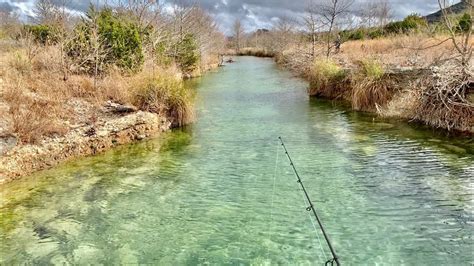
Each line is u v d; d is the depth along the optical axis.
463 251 4.97
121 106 11.94
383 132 10.85
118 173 8.10
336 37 29.25
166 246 5.30
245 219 5.99
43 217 6.13
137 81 12.93
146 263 4.91
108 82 13.16
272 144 10.04
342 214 6.03
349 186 7.09
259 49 68.44
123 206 6.52
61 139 9.20
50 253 5.14
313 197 6.68
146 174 8.03
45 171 8.21
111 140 10.11
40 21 19.92
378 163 8.27
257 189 7.11
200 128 12.05
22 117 9.05
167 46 25.75
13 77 12.08
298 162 8.49
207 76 29.34
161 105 12.23
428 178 7.34
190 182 7.54
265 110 14.84
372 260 4.82
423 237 5.32
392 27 35.16
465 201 6.32
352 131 11.11
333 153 9.08
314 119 12.93
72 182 7.61
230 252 5.11
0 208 6.44
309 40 34.06
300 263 4.81
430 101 11.51
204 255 5.06
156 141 10.62
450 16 13.25
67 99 11.78
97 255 5.09
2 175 7.54
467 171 7.62
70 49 15.05
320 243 5.26
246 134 11.16
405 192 6.75
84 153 9.36
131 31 17.23
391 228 5.57
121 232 5.68
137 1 22.69
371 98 14.02
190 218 6.07
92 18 16.56
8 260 4.97
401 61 17.00
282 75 28.55
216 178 7.72
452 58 11.52
